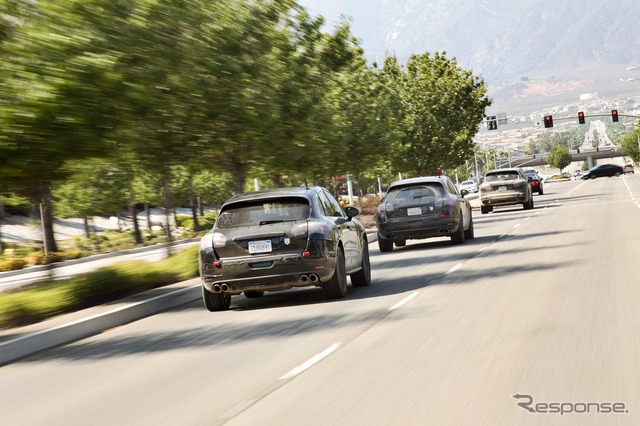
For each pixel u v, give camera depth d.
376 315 13.73
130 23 20.39
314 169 39.16
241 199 16.69
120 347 13.11
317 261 15.93
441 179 28.02
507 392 7.82
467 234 29.45
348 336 11.88
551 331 10.79
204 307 17.97
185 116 25.12
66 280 19.58
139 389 9.52
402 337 11.35
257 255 16.03
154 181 67.06
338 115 42.66
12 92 17.12
